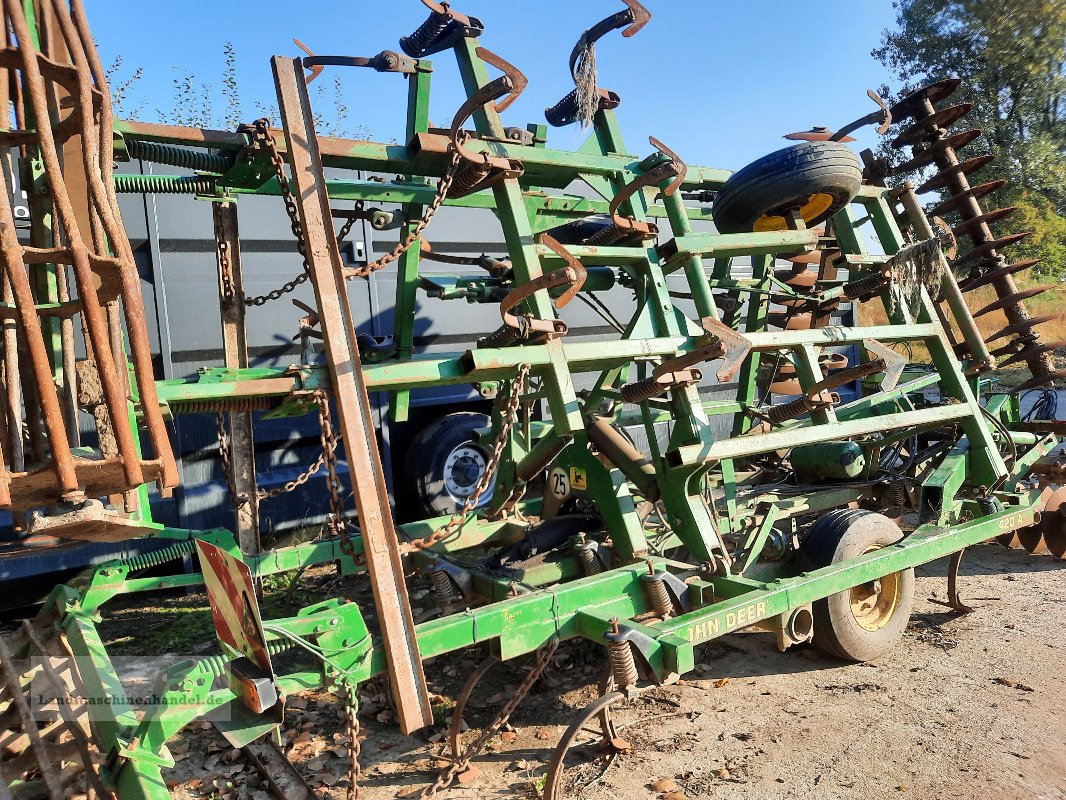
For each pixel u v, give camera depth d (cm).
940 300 565
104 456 265
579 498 421
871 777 302
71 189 287
